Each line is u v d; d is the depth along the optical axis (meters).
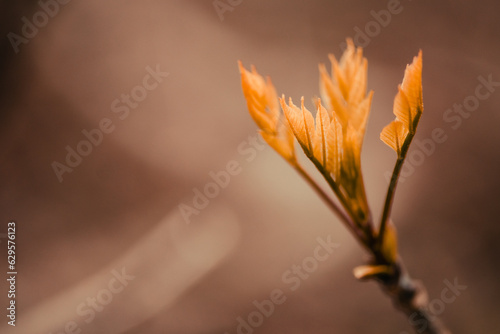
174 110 0.62
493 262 0.51
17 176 0.58
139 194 0.58
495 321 0.47
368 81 0.59
